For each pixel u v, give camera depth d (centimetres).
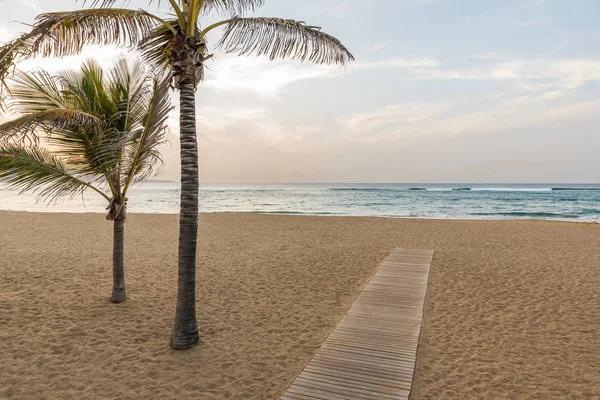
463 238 1465
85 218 2088
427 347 492
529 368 438
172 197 5956
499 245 1294
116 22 413
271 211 3394
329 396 364
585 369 436
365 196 6181
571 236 1521
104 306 638
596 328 556
